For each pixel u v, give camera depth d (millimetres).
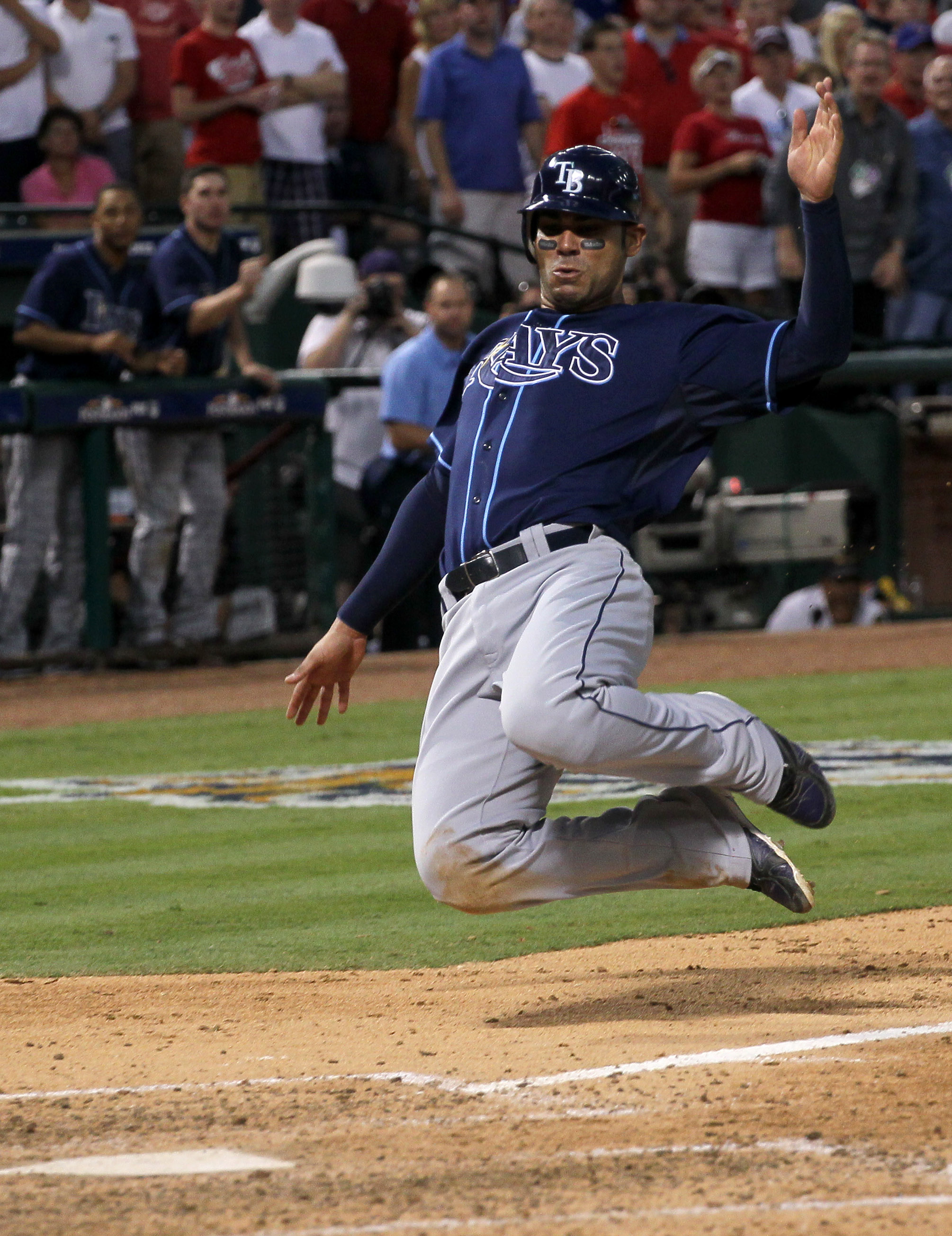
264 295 44531
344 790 27219
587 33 45594
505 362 13977
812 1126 10117
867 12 57438
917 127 48844
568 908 19188
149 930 18188
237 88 45750
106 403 36969
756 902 18984
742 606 46562
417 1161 9664
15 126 45469
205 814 25422
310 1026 13734
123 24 46750
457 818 13367
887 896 18781
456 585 13703
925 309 49438
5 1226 8711
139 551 38219
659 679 37312
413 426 40156
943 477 48438
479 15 46781
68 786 28141
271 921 18609
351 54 49844
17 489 36875
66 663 38219
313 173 47812
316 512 40906
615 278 14023
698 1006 13945
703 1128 10133
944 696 34438
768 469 48594
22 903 19734
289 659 40625
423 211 49875
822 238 12953
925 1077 11102
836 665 38656
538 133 48562
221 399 38406
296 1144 10109
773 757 13531
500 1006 14336
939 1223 8422
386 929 18094
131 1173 9609
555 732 12648
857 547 47219
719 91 46531
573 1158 9633
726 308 13727
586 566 13258
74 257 36375
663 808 13680
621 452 13523
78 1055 12773
